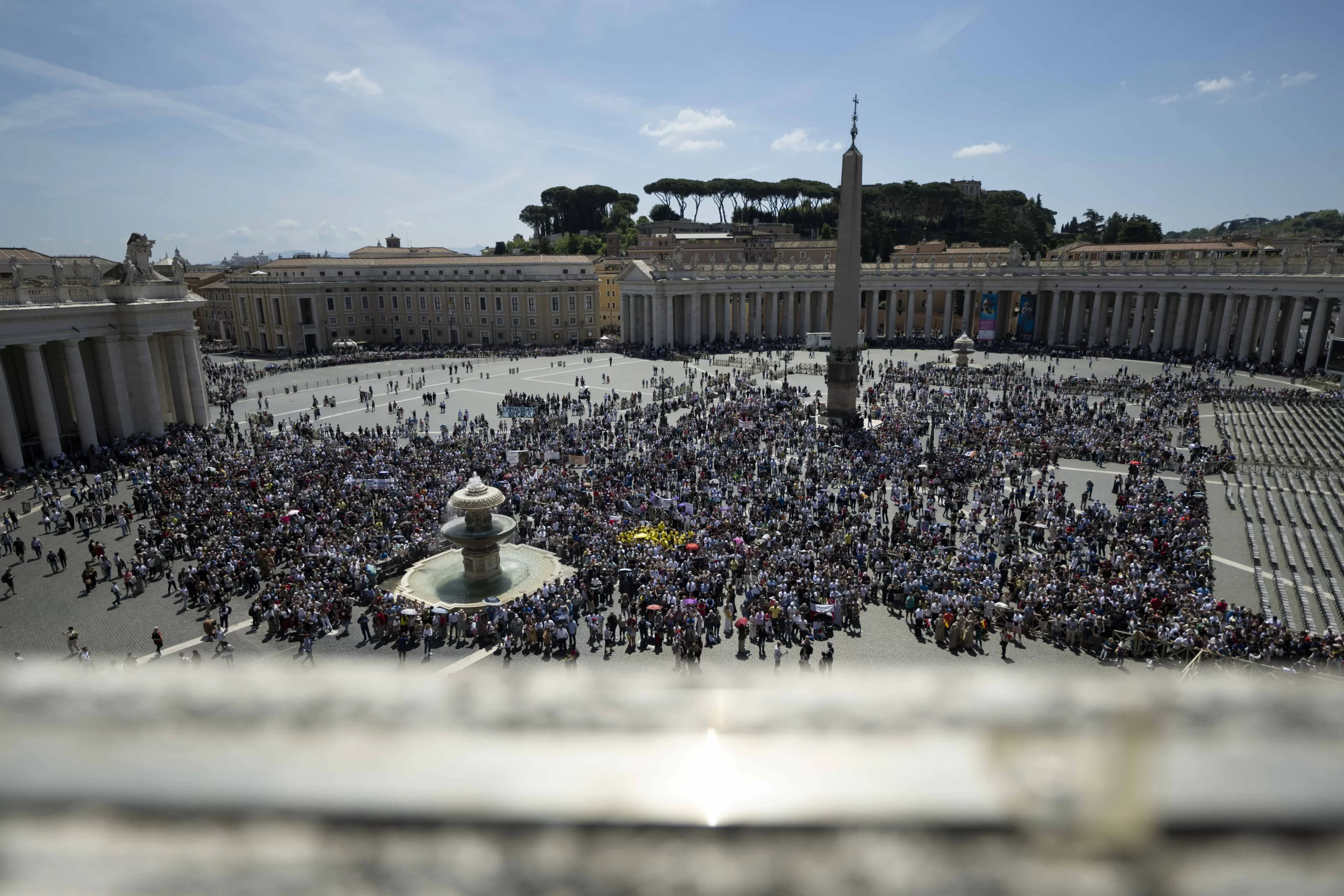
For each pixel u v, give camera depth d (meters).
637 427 61.09
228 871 1.70
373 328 129.50
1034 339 118.94
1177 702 2.00
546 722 2.06
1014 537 36.59
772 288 122.81
